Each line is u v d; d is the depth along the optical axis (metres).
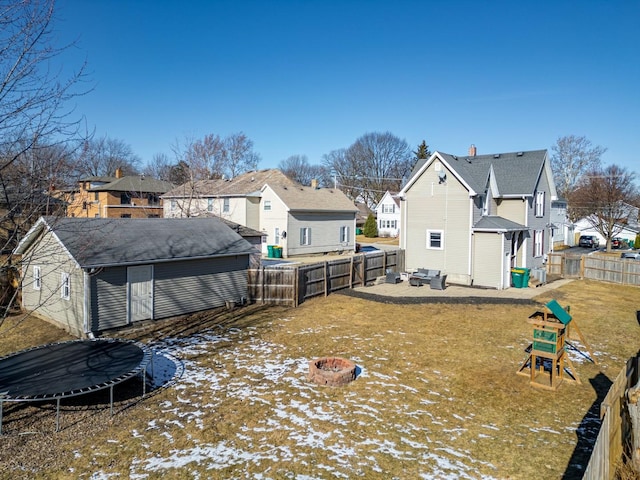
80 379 9.01
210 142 50.12
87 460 7.25
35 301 16.41
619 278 23.61
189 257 16.09
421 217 24.70
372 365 11.58
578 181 56.56
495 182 25.03
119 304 14.39
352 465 7.11
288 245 34.47
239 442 7.82
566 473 6.86
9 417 8.75
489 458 7.31
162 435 8.07
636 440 6.37
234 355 12.38
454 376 10.82
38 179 8.25
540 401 9.47
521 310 17.41
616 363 11.80
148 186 46.31
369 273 22.97
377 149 76.12
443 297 19.69
